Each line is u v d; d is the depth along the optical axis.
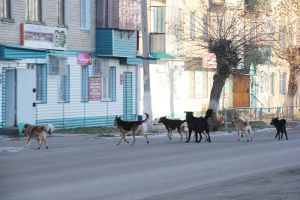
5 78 28.78
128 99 38.16
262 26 45.25
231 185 14.20
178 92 43.19
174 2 41.94
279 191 13.29
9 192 13.12
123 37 35.62
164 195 12.82
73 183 14.44
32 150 22.72
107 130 32.66
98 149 23.22
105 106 36.03
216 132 35.16
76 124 33.72
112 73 36.72
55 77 32.12
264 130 37.97
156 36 39.81
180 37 42.12
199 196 12.62
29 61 30.22
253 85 50.72
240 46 37.75
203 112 45.44
